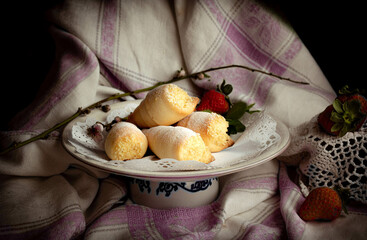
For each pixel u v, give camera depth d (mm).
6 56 600
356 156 426
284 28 545
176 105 418
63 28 529
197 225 412
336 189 424
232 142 434
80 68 502
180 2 526
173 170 376
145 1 533
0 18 586
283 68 557
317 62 568
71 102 489
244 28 552
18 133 471
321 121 447
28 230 394
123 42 529
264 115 446
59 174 476
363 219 410
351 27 525
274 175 472
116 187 449
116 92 524
